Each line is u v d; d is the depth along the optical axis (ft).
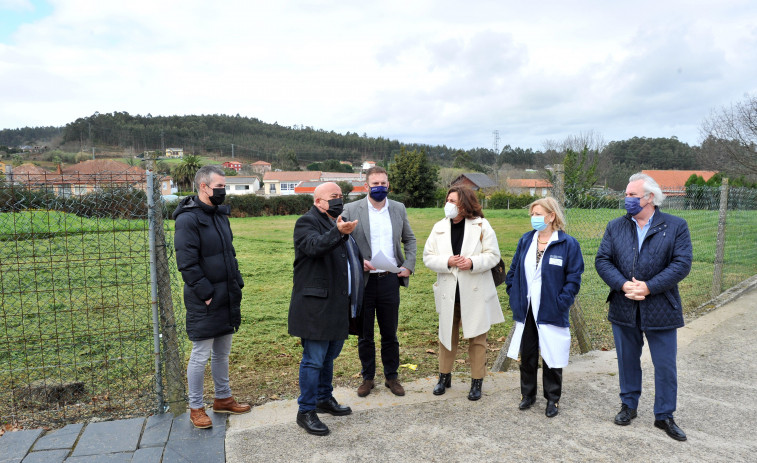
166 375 11.76
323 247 10.19
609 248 11.73
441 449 10.26
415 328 20.70
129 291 22.62
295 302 10.99
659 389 11.04
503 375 14.93
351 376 15.12
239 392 13.71
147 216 12.44
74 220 12.70
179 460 9.70
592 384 13.93
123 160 154.71
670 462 9.78
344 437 10.79
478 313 12.62
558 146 184.65
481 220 12.84
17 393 12.98
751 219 34.45
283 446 10.36
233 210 106.32
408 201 151.12
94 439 10.57
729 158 67.67
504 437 10.78
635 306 11.07
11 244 12.59
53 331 18.08
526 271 12.21
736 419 11.87
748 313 21.56
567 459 9.86
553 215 11.91
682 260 10.55
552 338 11.63
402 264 13.66
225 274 11.08
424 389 13.65
